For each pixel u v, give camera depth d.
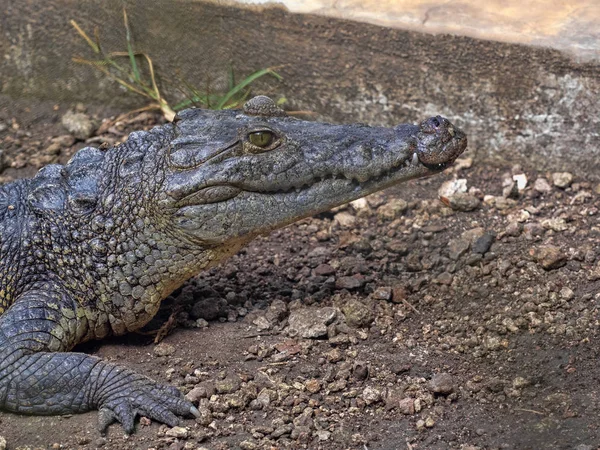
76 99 7.73
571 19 6.56
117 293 4.99
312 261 5.94
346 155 4.89
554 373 4.71
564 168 6.50
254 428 4.41
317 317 5.21
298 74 6.97
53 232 4.98
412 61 6.61
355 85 6.83
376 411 4.53
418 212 6.37
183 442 4.35
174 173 4.82
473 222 6.19
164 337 5.18
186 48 7.24
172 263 4.97
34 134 7.48
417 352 5.01
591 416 4.31
